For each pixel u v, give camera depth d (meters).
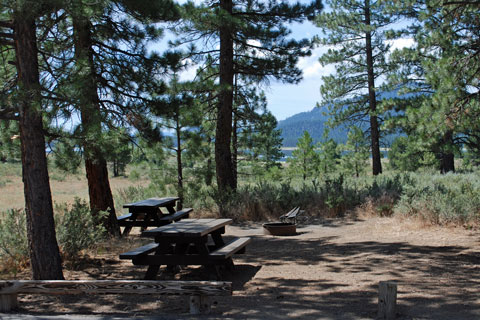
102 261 7.79
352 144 32.75
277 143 40.53
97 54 9.23
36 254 5.98
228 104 15.09
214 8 13.80
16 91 5.82
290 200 14.21
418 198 11.05
